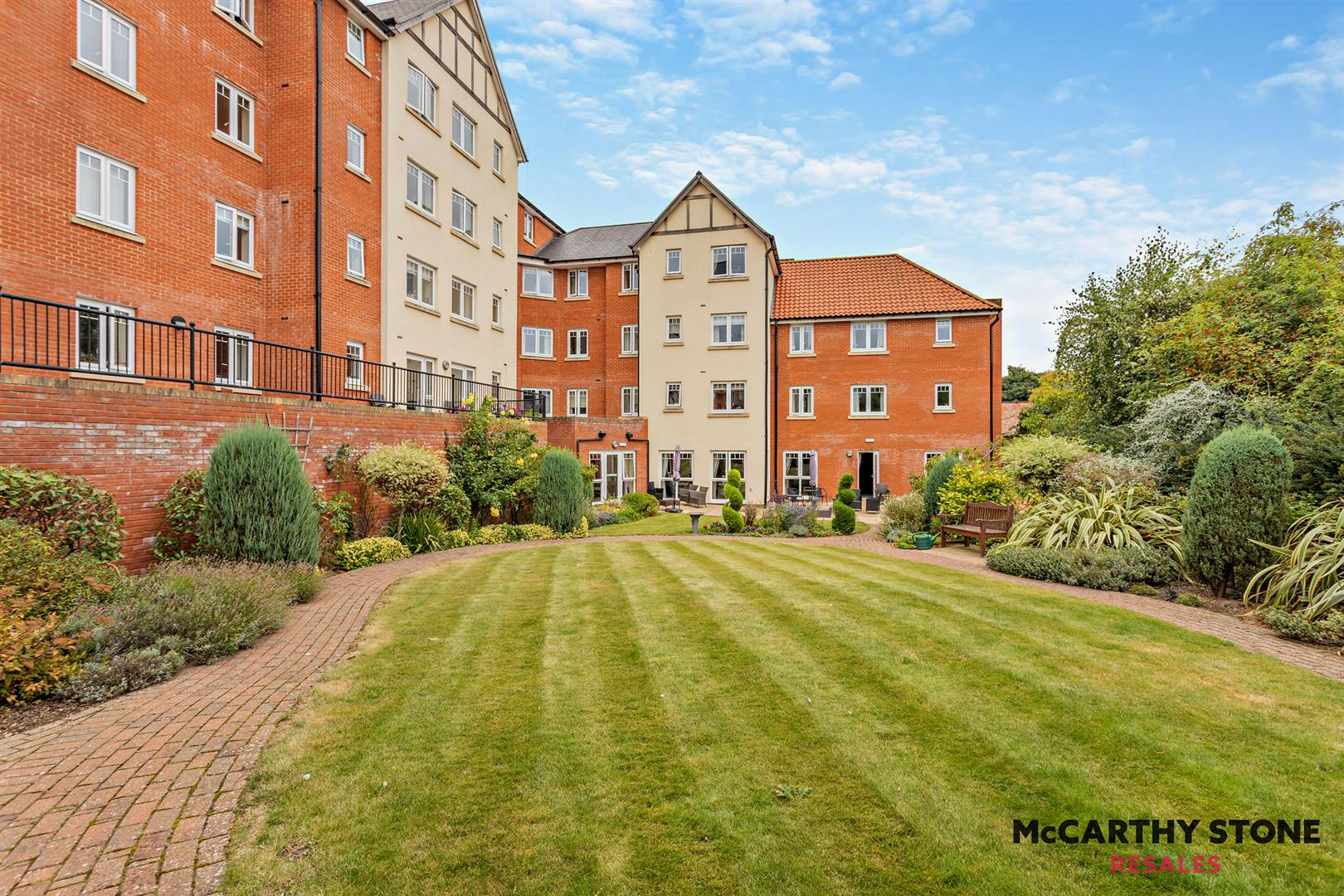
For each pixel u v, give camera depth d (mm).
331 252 15547
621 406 30047
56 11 11133
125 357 12266
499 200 23141
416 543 13016
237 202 14633
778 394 28578
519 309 30297
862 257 31062
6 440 6957
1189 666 5668
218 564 8188
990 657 5910
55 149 11109
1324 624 6406
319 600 8422
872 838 3238
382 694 5113
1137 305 20156
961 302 27000
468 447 15953
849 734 4371
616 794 3643
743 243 27828
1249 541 8016
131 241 12328
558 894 2852
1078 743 4242
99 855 3074
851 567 10969
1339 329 11344
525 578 9914
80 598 5949
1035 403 35594
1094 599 8328
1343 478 9109
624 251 31219
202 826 3320
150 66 12703
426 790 3680
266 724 4551
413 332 18219
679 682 5359
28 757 4035
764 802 3553
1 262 10398
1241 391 13266
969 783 3746
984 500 14320
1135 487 11156
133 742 4266
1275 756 4074
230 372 13727
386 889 2869
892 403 27438
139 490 8422
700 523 20516
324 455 11812
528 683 5363
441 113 19469
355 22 16391
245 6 14945
